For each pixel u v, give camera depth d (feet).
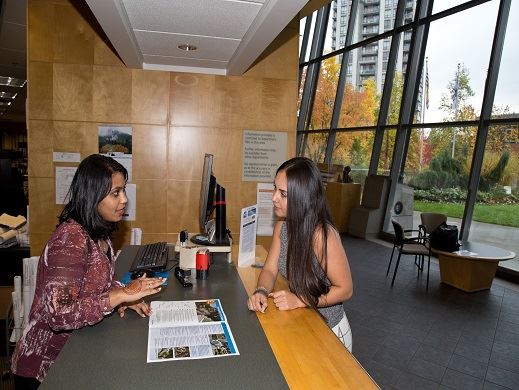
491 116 18.74
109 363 3.86
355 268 19.15
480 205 19.29
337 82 29.63
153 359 3.95
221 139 12.59
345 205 27.55
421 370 10.08
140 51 10.29
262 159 12.86
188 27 8.05
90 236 4.73
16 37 20.80
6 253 11.34
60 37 11.61
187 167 12.47
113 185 4.76
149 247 7.99
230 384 3.59
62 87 11.71
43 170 11.80
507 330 12.57
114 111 11.98
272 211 13.01
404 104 23.76
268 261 6.32
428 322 13.07
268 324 4.90
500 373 10.03
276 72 12.78
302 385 3.63
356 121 27.94
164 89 12.16
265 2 6.64
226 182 12.73
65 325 4.26
